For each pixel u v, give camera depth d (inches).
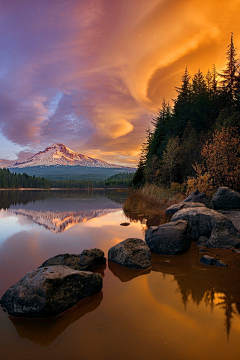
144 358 76.9
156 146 1270.9
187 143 784.9
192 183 495.8
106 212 509.7
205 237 245.8
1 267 170.1
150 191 735.1
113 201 877.8
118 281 144.2
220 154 466.0
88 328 94.9
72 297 115.6
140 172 1486.2
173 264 177.5
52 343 86.0
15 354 80.0
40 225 347.6
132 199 617.6
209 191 458.6
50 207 634.2
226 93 991.0
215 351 80.0
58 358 78.0
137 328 93.7
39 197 1165.7
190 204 349.1
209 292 125.5
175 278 147.3
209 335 88.7
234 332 90.5
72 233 289.9
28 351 81.7
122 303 115.2
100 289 129.8
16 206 663.8
